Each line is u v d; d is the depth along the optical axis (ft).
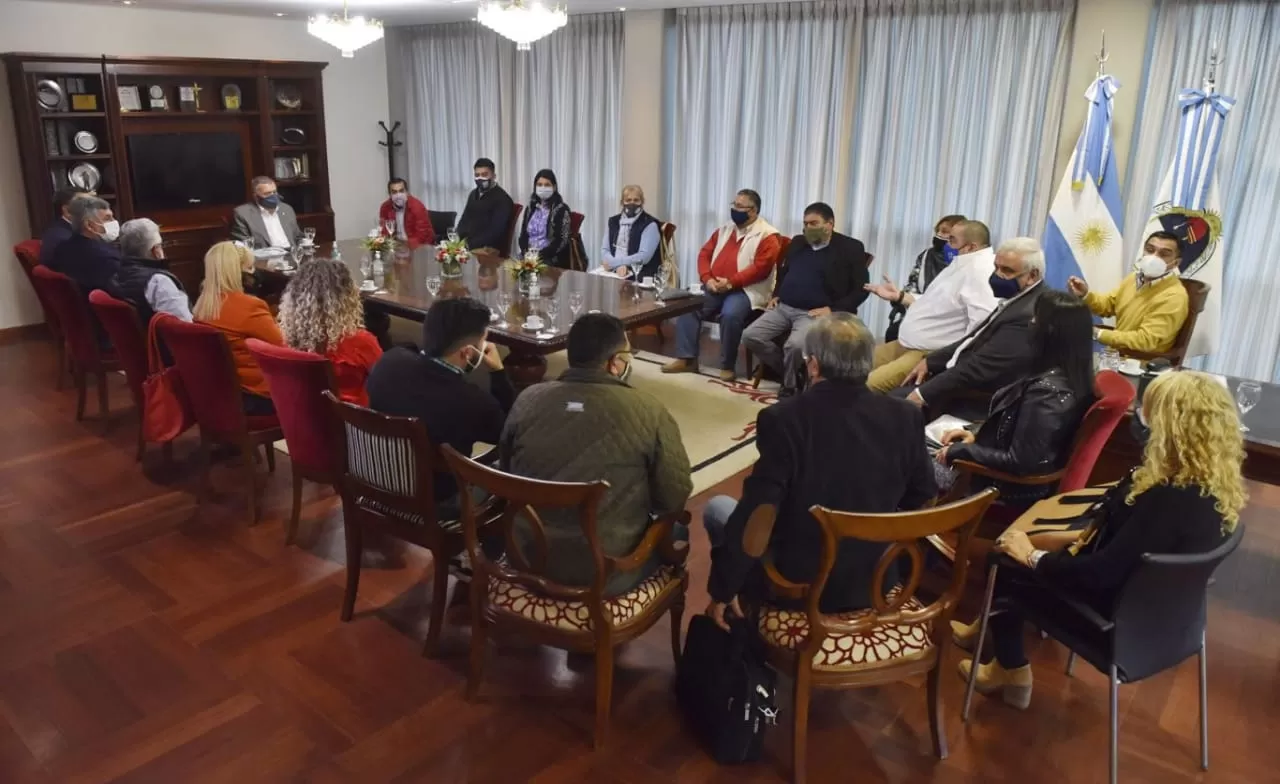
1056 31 16.26
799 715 6.73
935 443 9.86
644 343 19.62
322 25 16.43
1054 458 8.25
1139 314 12.56
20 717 7.61
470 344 8.29
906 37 17.87
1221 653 8.81
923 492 6.84
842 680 6.72
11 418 14.57
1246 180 14.80
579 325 7.24
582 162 23.50
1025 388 8.31
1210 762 7.32
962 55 17.34
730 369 17.13
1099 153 14.96
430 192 27.12
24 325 19.95
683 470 7.29
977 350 10.89
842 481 6.51
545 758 7.26
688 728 7.62
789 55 19.27
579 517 6.59
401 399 8.21
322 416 9.61
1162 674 8.45
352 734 7.50
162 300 12.48
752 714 7.07
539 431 7.06
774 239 16.99
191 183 21.93
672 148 21.65
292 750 7.30
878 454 6.52
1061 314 8.07
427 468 7.90
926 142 18.17
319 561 10.31
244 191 23.12
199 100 22.06
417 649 8.68
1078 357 8.13
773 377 17.12
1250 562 10.55
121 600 9.43
